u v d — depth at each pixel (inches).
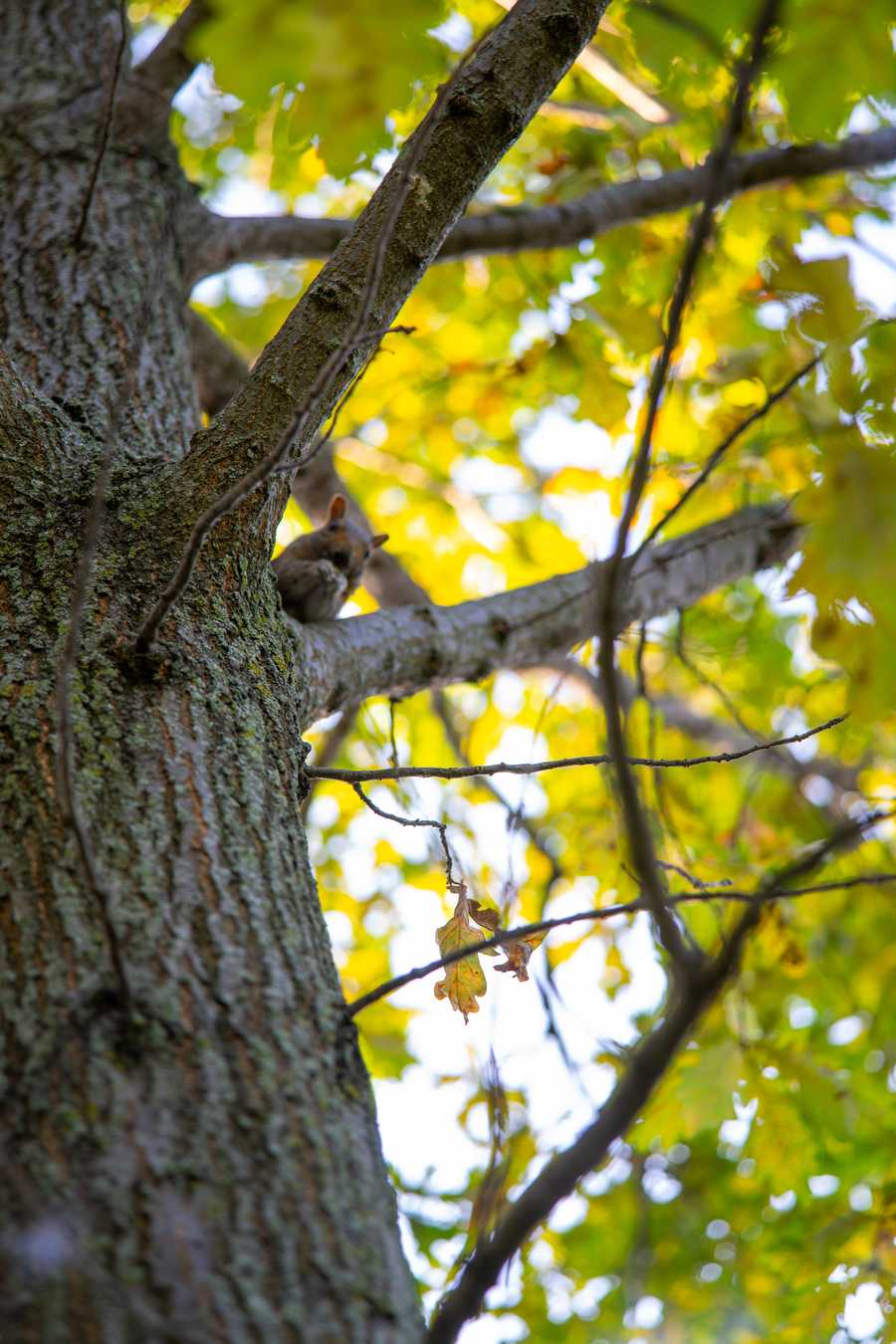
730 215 214.8
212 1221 67.5
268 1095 74.6
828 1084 191.0
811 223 228.8
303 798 107.3
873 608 109.2
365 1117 78.4
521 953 118.3
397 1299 69.1
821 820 258.7
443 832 120.6
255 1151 71.6
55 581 106.0
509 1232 63.9
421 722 284.8
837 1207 208.5
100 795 89.4
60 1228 65.2
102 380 147.3
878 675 110.1
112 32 204.7
